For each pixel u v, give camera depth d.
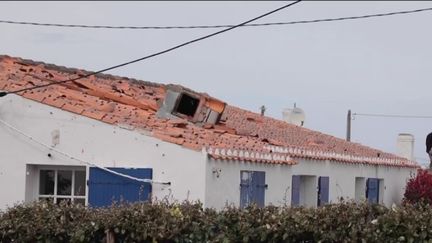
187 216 35.16
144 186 45.12
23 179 46.84
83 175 47.66
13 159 47.09
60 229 35.97
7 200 46.84
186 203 37.16
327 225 32.91
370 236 31.95
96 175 45.97
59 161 46.53
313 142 76.62
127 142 45.78
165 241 34.88
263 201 51.97
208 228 34.69
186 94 60.12
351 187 74.94
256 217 34.25
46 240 36.12
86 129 46.41
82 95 53.88
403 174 92.94
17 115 47.16
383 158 84.56
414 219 31.52
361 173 78.12
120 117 48.12
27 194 47.00
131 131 45.78
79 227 35.81
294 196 60.75
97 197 45.84
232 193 47.56
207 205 44.19
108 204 45.44
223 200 46.22
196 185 44.31
